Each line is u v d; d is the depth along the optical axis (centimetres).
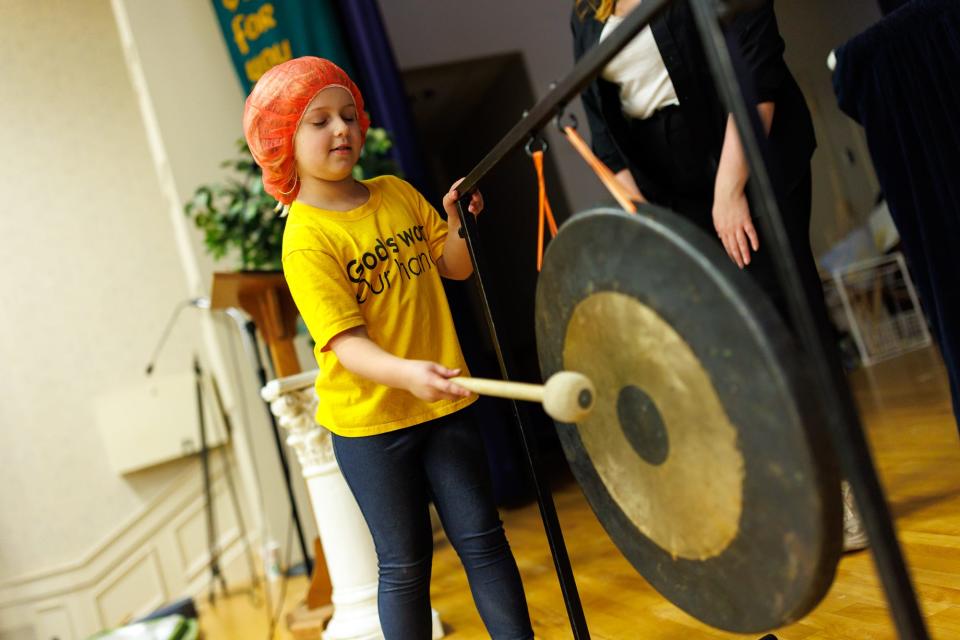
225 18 410
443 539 367
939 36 177
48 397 484
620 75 184
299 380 232
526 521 347
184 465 498
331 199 147
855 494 80
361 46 406
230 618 377
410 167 405
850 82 192
